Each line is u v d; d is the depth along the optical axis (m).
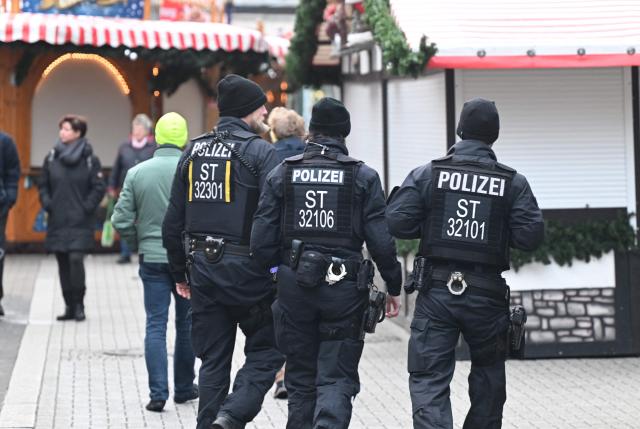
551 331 20.55
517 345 12.94
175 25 34.78
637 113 20.47
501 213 12.81
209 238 13.71
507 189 12.81
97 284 30.09
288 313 13.11
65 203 24.11
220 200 13.72
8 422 15.66
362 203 13.05
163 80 37.53
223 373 13.91
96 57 37.16
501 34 19.33
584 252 20.41
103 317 24.94
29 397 17.20
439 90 20.88
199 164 13.86
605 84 20.44
